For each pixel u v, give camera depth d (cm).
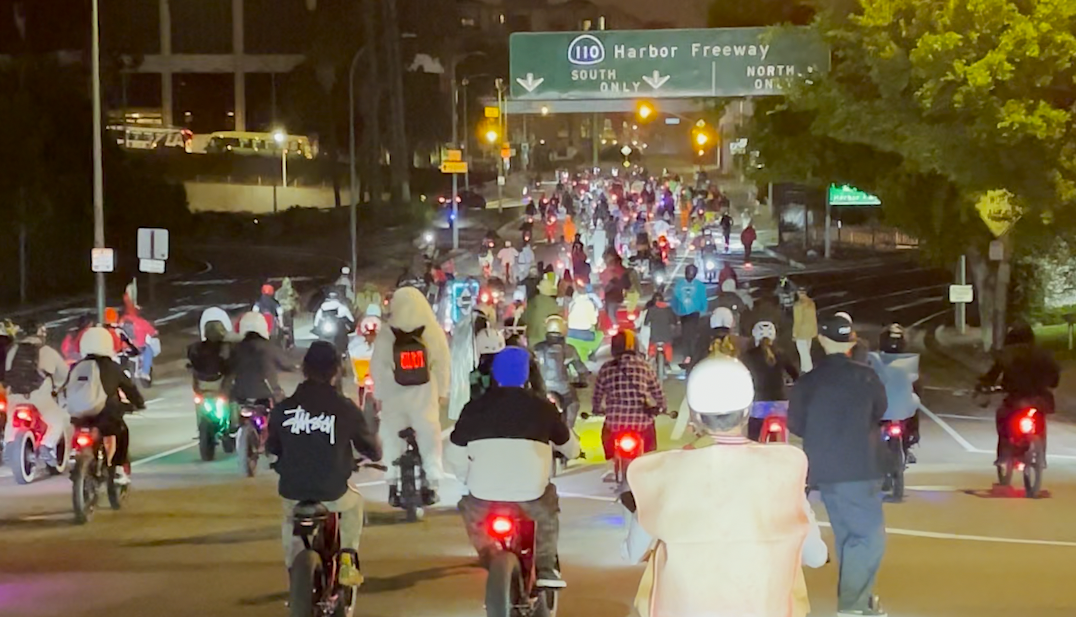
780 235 7081
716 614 535
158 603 1052
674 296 3014
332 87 7375
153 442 2123
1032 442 1541
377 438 889
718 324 1791
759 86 4072
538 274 3722
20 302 4753
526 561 834
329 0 7262
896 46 2889
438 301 3909
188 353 1894
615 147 17250
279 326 3384
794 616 553
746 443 557
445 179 9088
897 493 1517
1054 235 3206
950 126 2853
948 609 1007
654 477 547
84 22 5384
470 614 1002
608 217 6869
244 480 1708
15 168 4750
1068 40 2477
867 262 6375
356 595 1016
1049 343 3462
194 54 10675
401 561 1201
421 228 7500
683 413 1409
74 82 5344
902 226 3709
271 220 7131
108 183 5647
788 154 3909
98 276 3291
